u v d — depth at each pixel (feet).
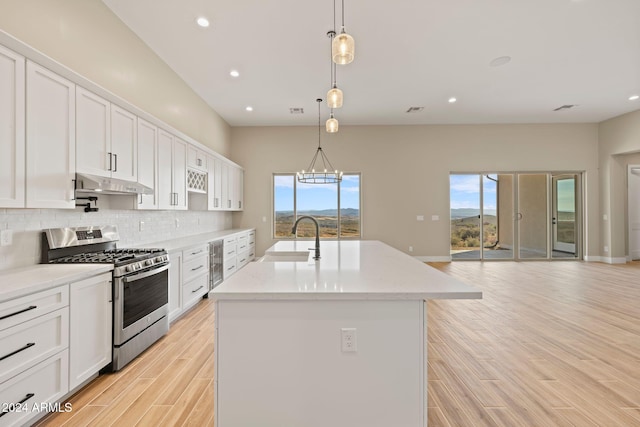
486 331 9.86
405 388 4.79
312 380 4.77
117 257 8.02
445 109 18.90
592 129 21.81
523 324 10.41
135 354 8.05
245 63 12.91
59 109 6.73
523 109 18.95
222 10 9.55
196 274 12.32
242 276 5.68
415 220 22.12
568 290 14.49
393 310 4.77
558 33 10.87
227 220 21.26
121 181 8.21
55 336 5.76
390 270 6.24
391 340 4.76
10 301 4.91
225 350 4.75
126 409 6.01
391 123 21.76
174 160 12.25
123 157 9.02
